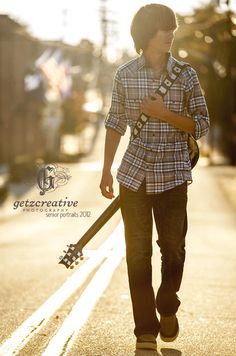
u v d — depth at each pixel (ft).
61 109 314.96
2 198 144.25
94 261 41.73
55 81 292.40
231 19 253.03
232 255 52.65
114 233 51.57
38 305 31.22
